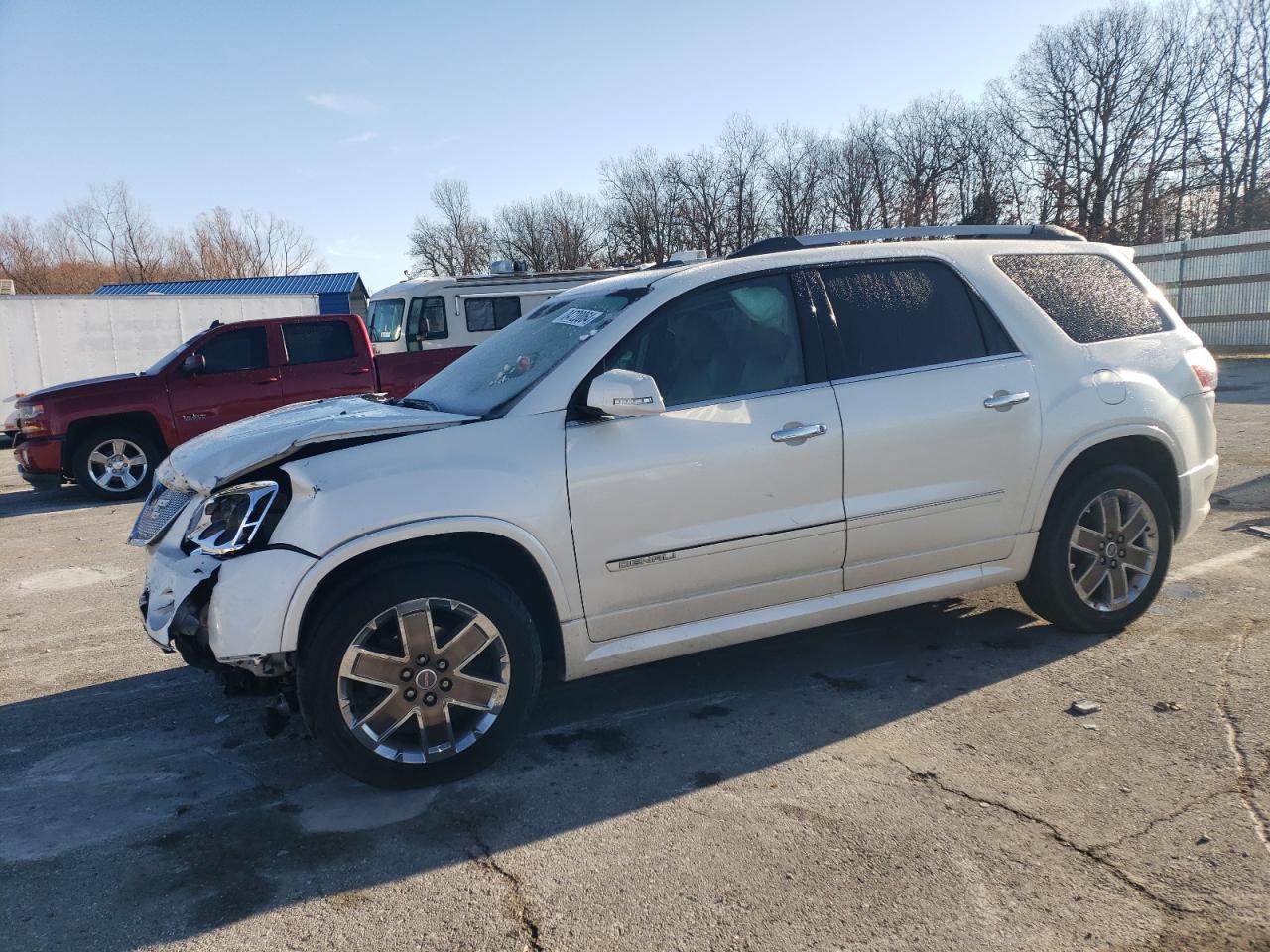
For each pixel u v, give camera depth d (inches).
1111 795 120.4
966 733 140.1
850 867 107.8
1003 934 95.2
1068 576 170.2
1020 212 1865.2
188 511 139.1
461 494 128.3
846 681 162.9
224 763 143.4
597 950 95.7
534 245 2390.5
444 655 129.3
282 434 135.2
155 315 714.8
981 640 178.5
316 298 777.6
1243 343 808.9
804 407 148.2
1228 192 1621.6
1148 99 1731.1
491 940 98.2
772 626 151.2
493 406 142.9
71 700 172.6
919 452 154.3
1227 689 149.3
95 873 113.7
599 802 125.7
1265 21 1600.6
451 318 649.6
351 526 123.4
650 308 146.6
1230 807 116.2
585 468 135.5
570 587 136.1
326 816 125.4
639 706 157.3
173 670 185.8
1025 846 110.2
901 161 1937.7
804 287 155.9
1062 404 165.5
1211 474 183.8
